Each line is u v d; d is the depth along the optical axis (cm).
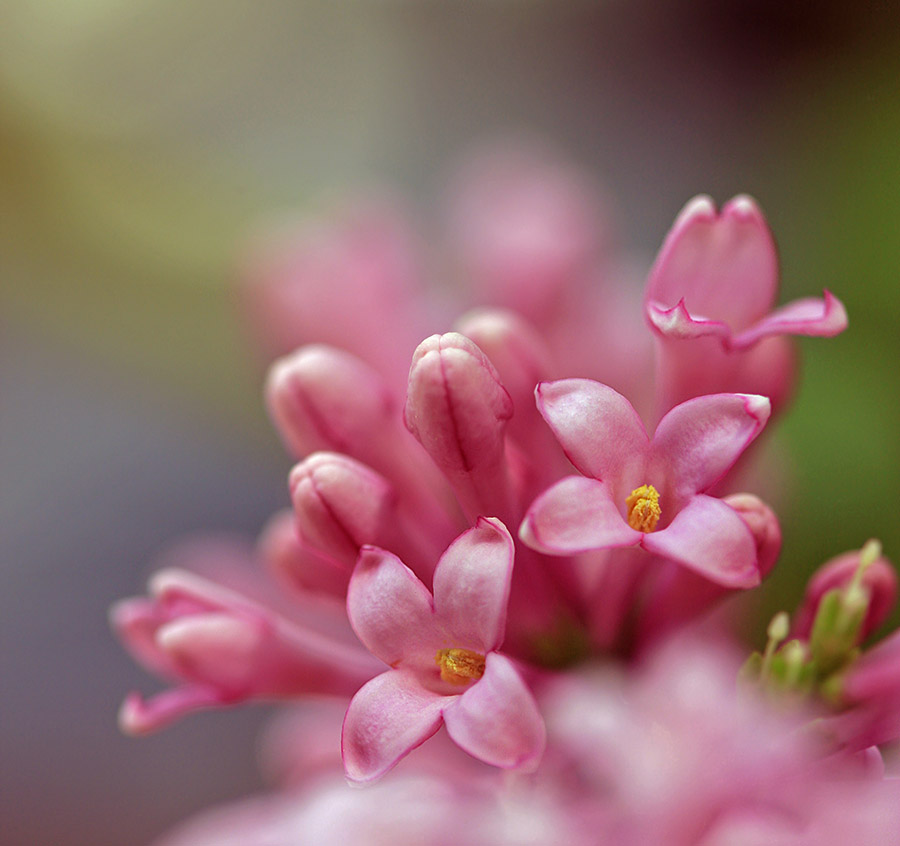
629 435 15
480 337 16
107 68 27
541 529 14
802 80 30
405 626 15
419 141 35
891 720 15
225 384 26
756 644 18
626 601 16
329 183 32
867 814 14
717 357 15
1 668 32
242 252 25
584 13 35
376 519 16
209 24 30
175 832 30
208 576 23
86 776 31
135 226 26
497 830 15
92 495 34
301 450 16
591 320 19
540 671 16
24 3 26
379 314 20
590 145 35
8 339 32
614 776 15
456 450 15
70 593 33
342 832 16
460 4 35
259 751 31
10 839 30
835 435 21
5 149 25
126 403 33
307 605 18
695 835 15
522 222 22
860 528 21
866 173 23
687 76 34
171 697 16
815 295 23
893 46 25
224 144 31
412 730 14
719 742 15
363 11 34
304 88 33
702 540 14
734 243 15
